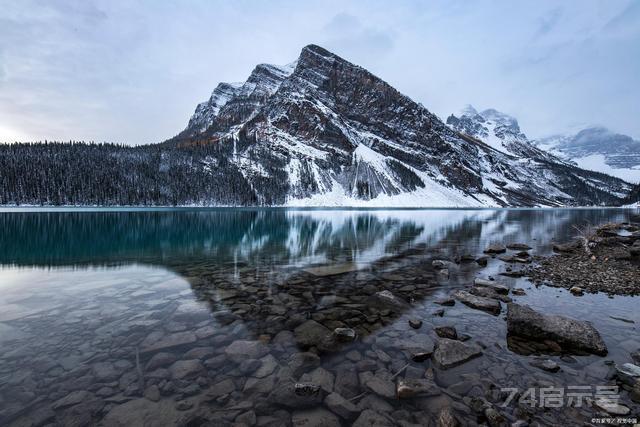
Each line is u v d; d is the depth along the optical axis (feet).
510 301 34.17
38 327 25.29
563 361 21.26
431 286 40.14
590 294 37.17
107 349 21.63
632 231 101.09
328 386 17.92
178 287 38.27
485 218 222.07
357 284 40.70
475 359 21.18
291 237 98.68
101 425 14.32
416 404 16.48
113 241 84.64
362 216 234.58
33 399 16.06
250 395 16.93
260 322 27.14
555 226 150.10
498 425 14.74
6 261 55.31
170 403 16.05
